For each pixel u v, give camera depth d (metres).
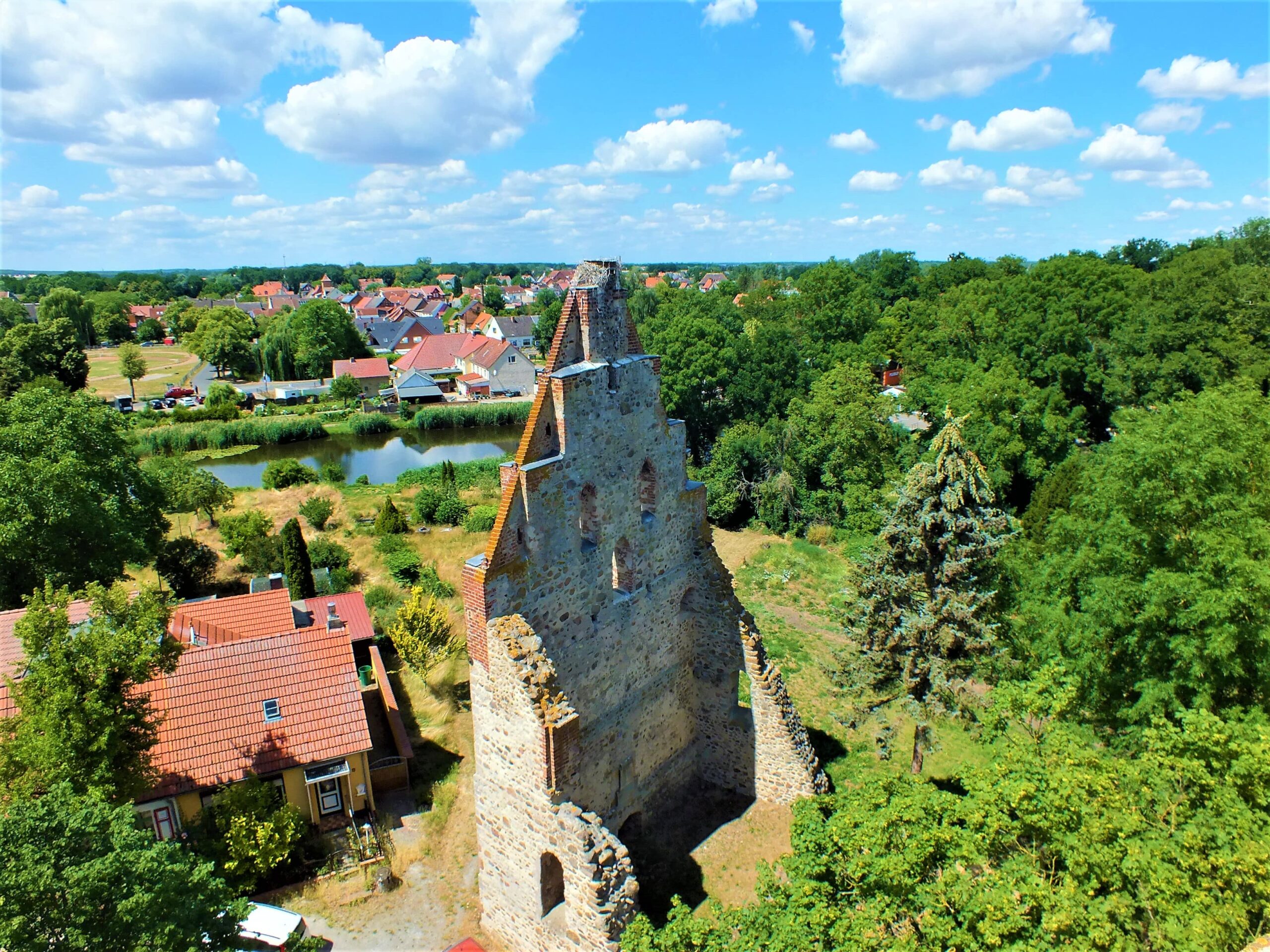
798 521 58.59
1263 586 21.56
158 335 197.75
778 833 24.30
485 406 113.94
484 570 18.30
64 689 19.80
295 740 25.73
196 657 27.08
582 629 21.28
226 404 108.75
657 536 23.83
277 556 47.72
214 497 60.59
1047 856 14.44
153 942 13.38
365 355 156.00
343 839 25.20
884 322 89.62
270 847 22.69
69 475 35.31
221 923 15.30
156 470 59.28
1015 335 64.56
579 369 20.08
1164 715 23.72
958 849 14.10
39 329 108.31
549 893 19.34
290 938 18.12
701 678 26.39
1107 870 13.41
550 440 19.67
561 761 18.03
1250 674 23.19
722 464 61.44
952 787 27.25
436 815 25.88
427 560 52.03
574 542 20.62
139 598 22.59
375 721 31.83
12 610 29.67
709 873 22.78
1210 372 58.25
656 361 22.92
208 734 25.38
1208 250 67.25
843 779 27.78
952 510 24.66
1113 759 17.31
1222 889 13.12
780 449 60.66
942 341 73.88
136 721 21.45
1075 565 27.03
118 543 37.62
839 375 58.25
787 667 36.22
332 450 99.06
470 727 31.20
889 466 57.22
